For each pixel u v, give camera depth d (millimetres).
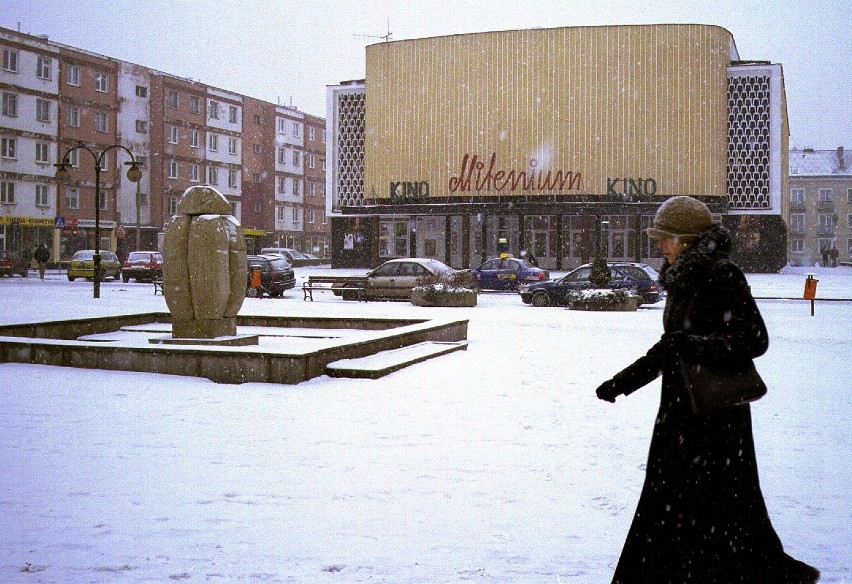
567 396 9625
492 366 12281
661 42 58156
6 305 24297
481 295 34438
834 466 6332
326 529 4777
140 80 68312
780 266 66188
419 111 63062
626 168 58938
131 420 8062
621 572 3449
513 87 60625
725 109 59469
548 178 60219
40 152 59688
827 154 115750
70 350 11781
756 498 3383
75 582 3947
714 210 58875
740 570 3309
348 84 68750
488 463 6391
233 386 10289
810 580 3332
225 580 3979
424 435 7441
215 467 6227
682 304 3473
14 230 57812
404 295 30078
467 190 62031
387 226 67688
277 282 33125
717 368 3324
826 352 14211
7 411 8477
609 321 21094
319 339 14703
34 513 5047
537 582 3975
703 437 3346
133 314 16734
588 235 61594
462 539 4609
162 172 70125
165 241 13086
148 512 5086
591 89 59188
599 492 5570
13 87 57375
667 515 3367
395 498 5422
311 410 8672
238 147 81750
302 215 93688
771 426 7898
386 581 3975
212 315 12992
